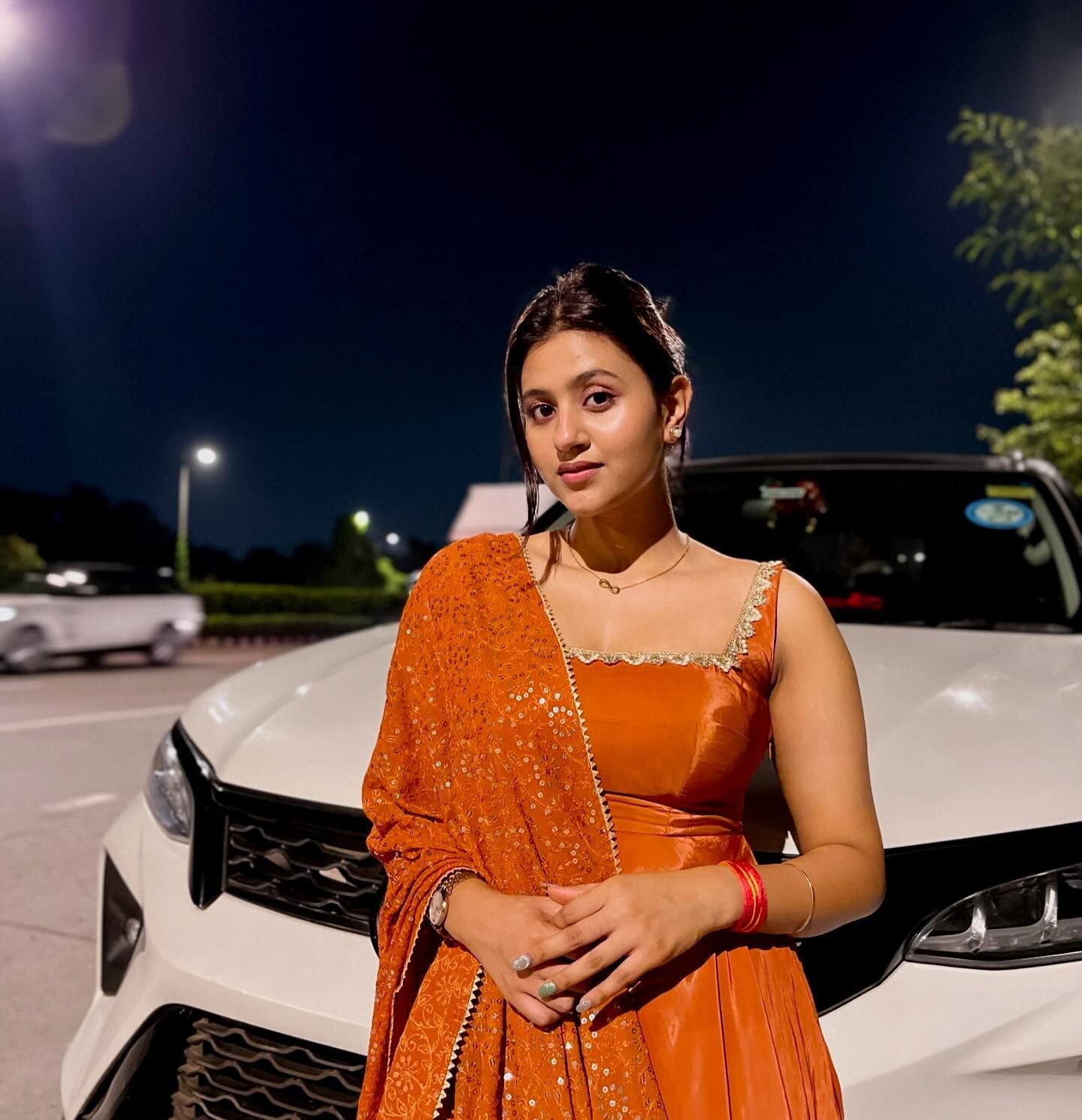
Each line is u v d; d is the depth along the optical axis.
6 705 9.52
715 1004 0.99
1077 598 2.46
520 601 1.08
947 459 2.99
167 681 12.13
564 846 1.01
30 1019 2.81
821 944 1.32
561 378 1.07
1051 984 1.30
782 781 1.11
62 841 4.63
